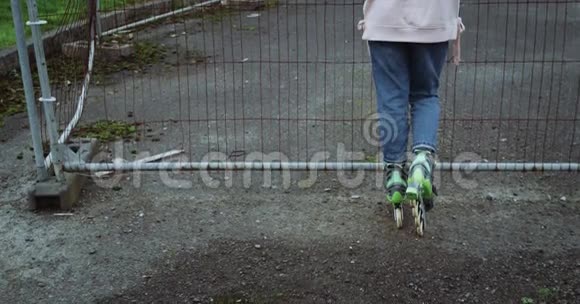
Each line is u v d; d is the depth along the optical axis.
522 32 9.20
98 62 7.88
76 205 4.43
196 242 3.97
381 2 3.66
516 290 3.47
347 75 7.33
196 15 10.46
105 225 4.18
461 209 4.29
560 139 5.43
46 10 8.79
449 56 7.93
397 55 3.72
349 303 3.39
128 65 7.83
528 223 4.12
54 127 4.37
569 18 10.09
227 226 4.14
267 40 9.12
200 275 3.65
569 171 4.52
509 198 4.43
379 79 3.79
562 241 3.92
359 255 3.79
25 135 5.76
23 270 3.74
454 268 3.66
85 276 3.68
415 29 3.64
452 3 3.69
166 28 9.75
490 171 4.62
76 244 3.98
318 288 3.51
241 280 3.60
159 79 7.34
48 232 4.12
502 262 3.71
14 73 7.38
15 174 4.96
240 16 9.79
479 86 6.84
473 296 3.43
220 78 7.33
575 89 6.71
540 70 7.38
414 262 3.72
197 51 8.52
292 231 4.07
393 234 4.00
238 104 6.43
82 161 4.61
